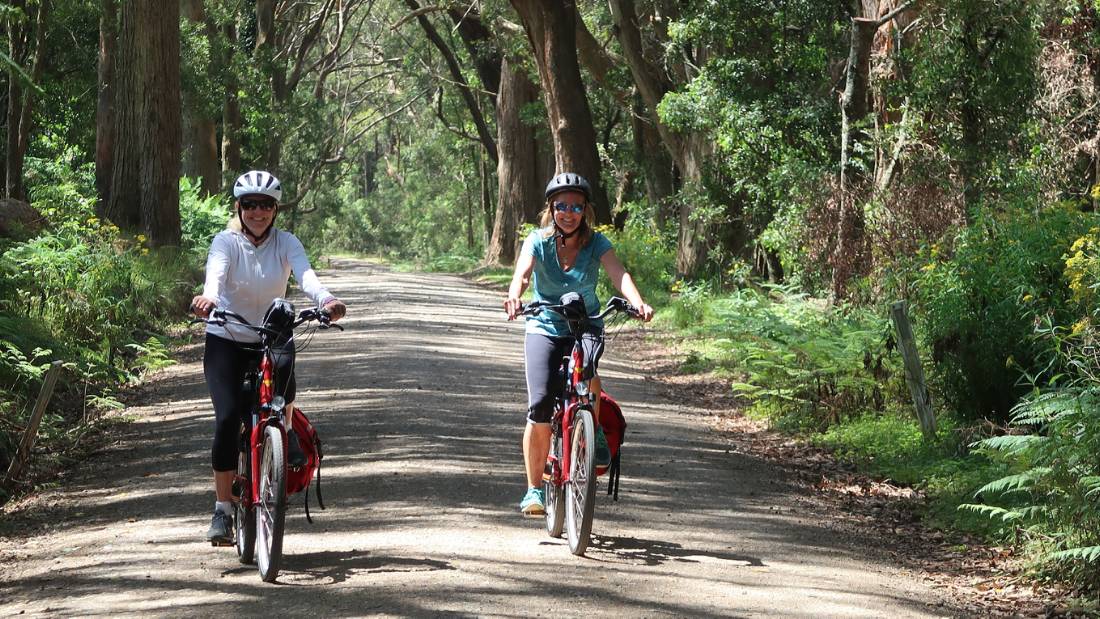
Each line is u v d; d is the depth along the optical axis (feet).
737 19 80.74
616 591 21.30
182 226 101.24
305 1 204.03
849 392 42.09
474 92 207.82
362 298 96.63
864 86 71.10
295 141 203.00
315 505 27.78
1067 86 68.03
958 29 63.36
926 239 57.06
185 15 138.62
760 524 27.84
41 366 42.29
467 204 313.53
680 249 101.86
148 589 21.20
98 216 87.97
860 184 65.51
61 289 52.95
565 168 110.83
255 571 22.20
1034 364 36.04
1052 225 38.11
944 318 37.86
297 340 63.21
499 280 132.57
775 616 20.27
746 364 50.01
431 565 22.56
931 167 62.23
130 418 40.60
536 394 24.44
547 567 22.74
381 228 364.38
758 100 80.48
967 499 29.25
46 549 24.89
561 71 110.11
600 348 23.82
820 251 63.31
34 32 105.19
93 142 116.47
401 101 277.23
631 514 27.96
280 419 21.35
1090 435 25.62
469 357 57.31
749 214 88.89
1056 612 21.97
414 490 29.27
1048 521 25.50
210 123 136.67
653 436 38.99
